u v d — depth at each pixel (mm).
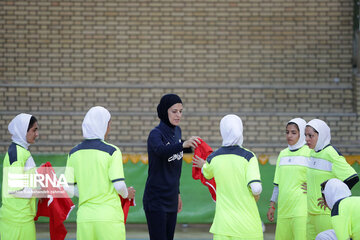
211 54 45656
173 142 23406
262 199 34438
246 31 45531
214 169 21125
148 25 45594
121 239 20531
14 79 45312
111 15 45562
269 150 43688
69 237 33219
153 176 23141
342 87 45031
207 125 44750
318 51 45344
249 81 45594
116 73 45688
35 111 44969
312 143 23750
